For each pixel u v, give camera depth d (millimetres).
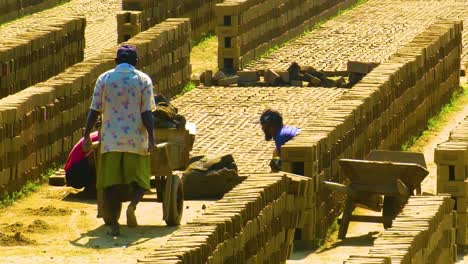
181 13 92312
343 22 103000
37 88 61875
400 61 71688
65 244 48719
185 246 40219
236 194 46969
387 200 55125
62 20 78250
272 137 57312
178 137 52625
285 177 51156
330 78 82438
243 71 82438
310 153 54125
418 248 44094
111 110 49844
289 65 87625
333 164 57844
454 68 82375
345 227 55125
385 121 67188
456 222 53906
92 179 57281
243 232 44875
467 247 54781
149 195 55406
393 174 54406
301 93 79062
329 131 57281
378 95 65625
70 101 63875
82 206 55781
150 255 39281
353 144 61281
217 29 86125
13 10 103062
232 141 67750
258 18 89562
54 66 75688
